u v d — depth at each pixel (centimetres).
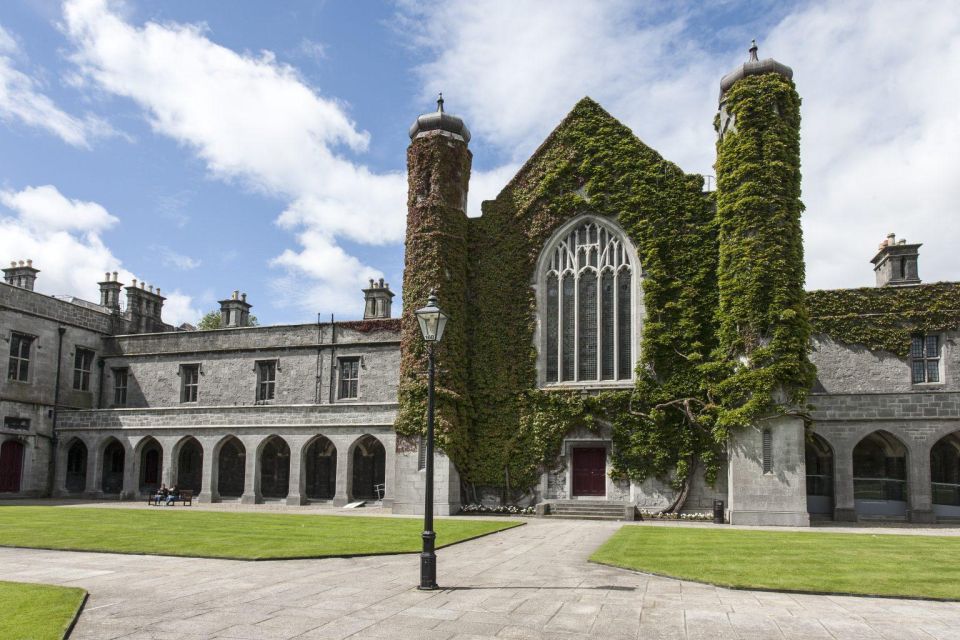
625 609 1004
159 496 3158
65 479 3669
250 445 3312
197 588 1145
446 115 3145
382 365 3441
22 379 3588
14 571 1304
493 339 3050
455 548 1680
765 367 2475
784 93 2638
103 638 848
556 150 3119
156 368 3891
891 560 1427
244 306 4356
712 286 2788
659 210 2909
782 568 1323
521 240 3091
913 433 2584
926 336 2900
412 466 2841
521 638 852
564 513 2762
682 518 2653
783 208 2556
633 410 2797
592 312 2992
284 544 1638
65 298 4503
